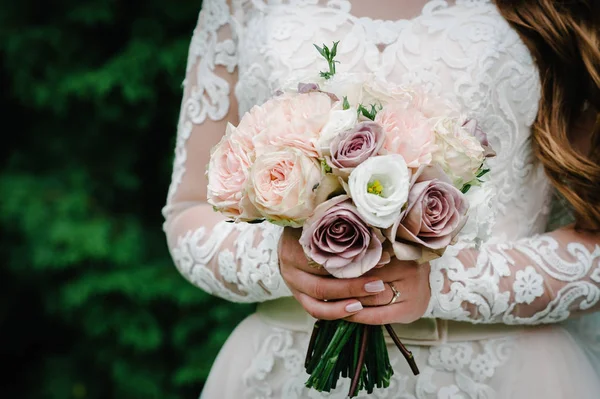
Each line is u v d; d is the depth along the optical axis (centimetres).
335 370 124
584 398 143
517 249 141
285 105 116
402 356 141
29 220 346
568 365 144
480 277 135
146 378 351
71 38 359
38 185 359
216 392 155
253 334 153
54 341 410
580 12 144
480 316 136
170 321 352
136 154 372
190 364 337
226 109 159
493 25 143
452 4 147
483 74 141
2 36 358
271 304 151
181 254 156
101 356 355
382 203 104
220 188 115
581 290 139
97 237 338
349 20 146
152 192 377
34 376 392
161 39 346
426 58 143
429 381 140
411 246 108
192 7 348
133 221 356
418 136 109
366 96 116
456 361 141
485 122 142
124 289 338
